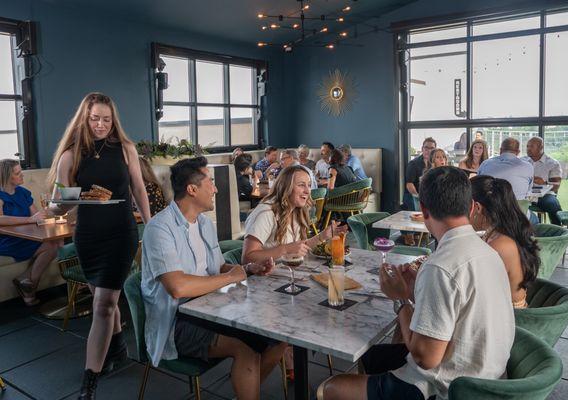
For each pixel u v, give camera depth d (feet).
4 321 12.40
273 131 28.50
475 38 22.81
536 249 6.75
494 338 4.63
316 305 6.15
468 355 4.62
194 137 24.35
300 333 5.31
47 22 17.93
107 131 8.50
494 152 23.22
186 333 6.81
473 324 4.56
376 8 24.48
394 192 26.03
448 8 23.08
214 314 5.90
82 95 19.26
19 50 17.34
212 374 9.48
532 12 21.36
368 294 6.49
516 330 5.37
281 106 28.99
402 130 25.61
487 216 6.81
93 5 18.95
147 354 7.09
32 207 14.37
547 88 21.54
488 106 23.08
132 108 21.22
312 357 10.09
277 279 7.25
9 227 12.13
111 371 9.65
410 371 5.20
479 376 4.64
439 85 24.22
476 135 23.39
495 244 6.64
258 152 26.66
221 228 15.11
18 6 17.08
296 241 8.35
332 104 27.55
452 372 4.73
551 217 19.16
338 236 7.42
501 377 4.95
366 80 26.23
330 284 6.11
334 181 21.59
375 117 26.21
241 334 6.75
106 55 20.03
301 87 28.68
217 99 25.52
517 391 4.25
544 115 21.72
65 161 8.51
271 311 5.97
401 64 25.04
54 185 8.57
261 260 7.84
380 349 6.65
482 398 4.32
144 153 18.40
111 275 8.67
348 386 5.63
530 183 14.47
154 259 6.71
